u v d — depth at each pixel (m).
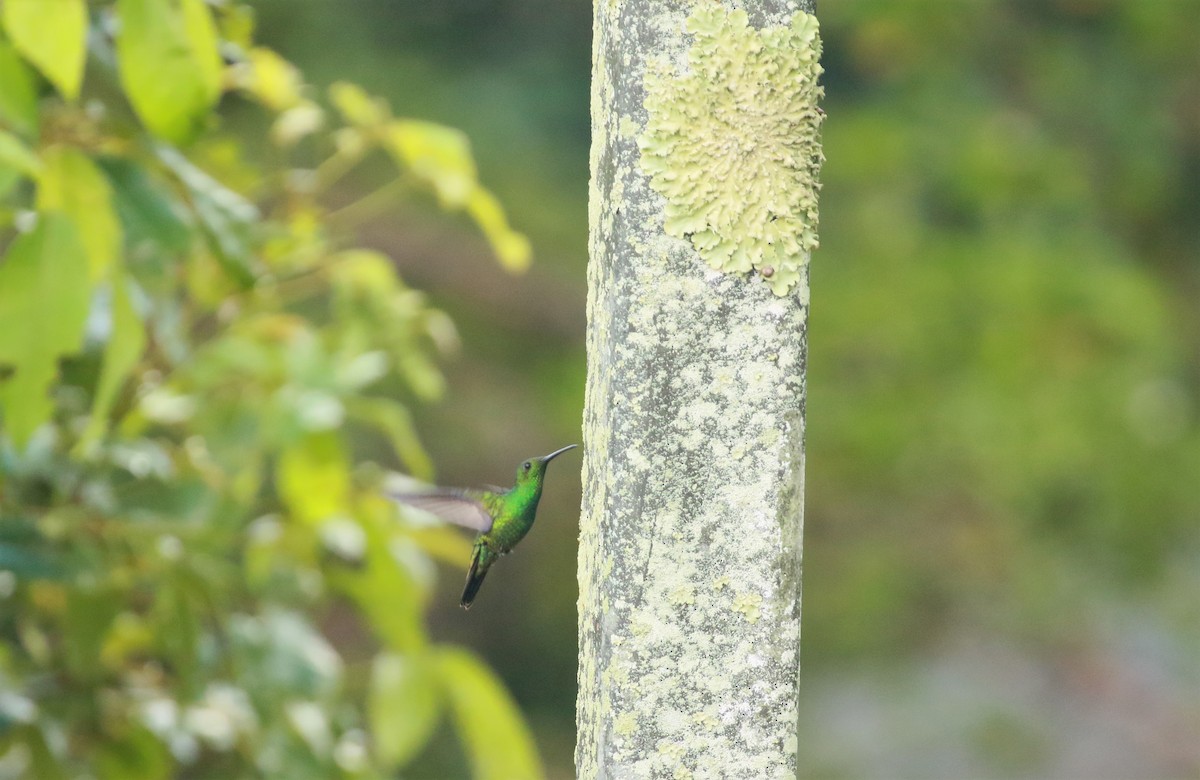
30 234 3.61
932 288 14.48
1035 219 15.30
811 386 14.44
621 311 2.93
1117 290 14.50
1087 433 13.80
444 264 16.55
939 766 14.09
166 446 5.05
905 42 15.95
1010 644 14.90
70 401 4.64
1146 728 14.25
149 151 4.08
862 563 14.59
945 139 15.48
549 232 17.56
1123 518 14.16
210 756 4.98
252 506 4.89
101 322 4.47
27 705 4.45
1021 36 16.27
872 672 14.97
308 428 4.69
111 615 4.57
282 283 5.20
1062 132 16.22
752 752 2.94
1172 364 15.25
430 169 5.09
